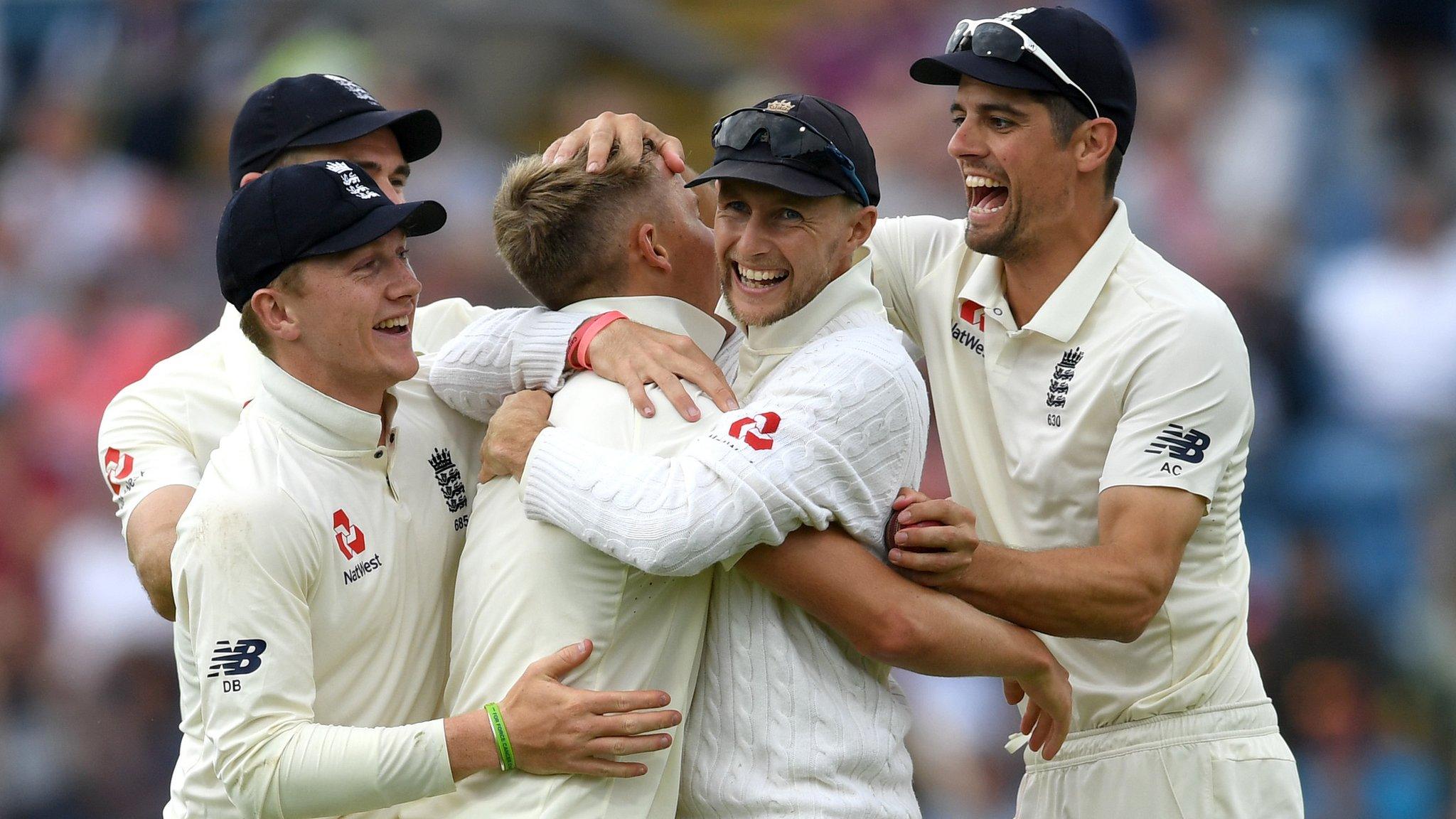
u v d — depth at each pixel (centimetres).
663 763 1195
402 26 4131
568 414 1221
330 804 1147
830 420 1172
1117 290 1413
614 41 4138
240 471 1186
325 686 1204
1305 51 4050
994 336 1456
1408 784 2969
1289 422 3550
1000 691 2964
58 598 3681
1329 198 3875
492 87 4075
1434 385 3584
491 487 1251
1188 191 3897
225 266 1214
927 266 1532
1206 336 1372
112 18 4525
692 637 1212
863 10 4284
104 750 3506
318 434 1214
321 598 1192
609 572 1177
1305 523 3397
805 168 1185
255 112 1518
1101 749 1465
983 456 1474
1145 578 1323
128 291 4088
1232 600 1445
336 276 1189
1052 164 1385
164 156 4341
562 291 1277
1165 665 1438
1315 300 3722
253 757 1141
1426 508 3409
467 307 1614
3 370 3969
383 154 1545
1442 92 3997
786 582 1190
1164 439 1358
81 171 4325
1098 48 1386
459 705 1210
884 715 1241
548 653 1177
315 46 4141
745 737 1204
